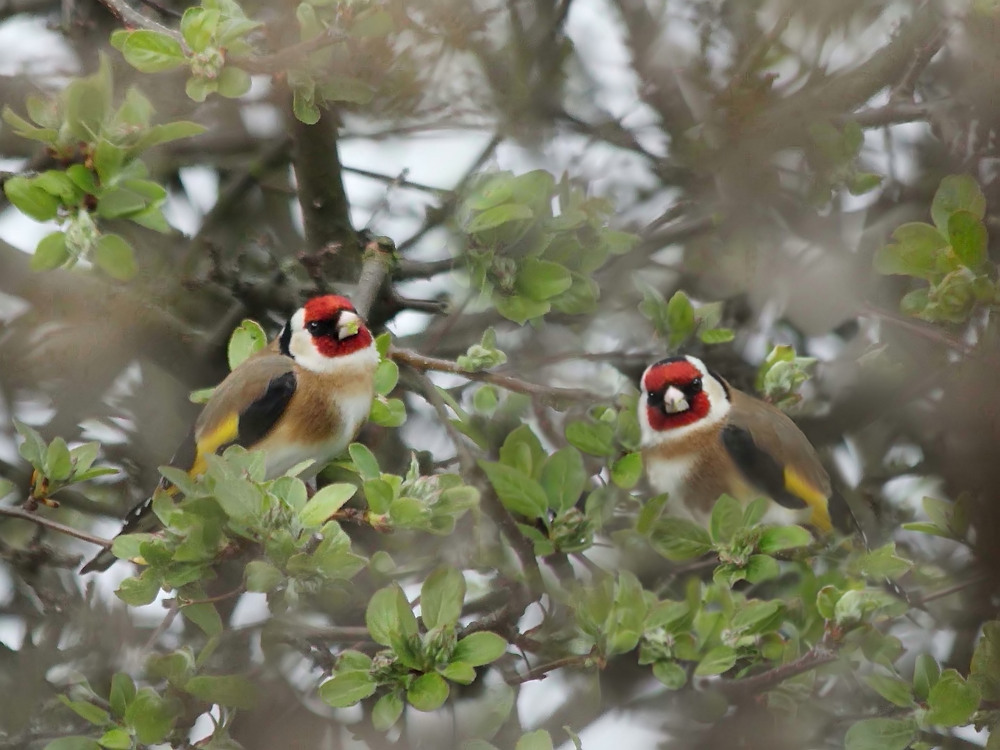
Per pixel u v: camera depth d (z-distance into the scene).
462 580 6.97
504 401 9.52
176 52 7.25
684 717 8.57
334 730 8.85
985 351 8.46
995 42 9.20
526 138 10.77
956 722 7.21
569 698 8.70
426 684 6.76
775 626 7.54
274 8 8.91
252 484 6.62
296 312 9.55
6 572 10.27
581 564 8.70
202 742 7.60
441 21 9.68
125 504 10.59
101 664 9.52
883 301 9.98
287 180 11.59
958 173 9.38
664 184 10.94
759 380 9.47
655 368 10.38
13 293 10.39
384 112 10.22
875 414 10.09
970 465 9.20
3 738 8.84
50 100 9.07
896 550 9.66
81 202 7.08
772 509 10.02
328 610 7.59
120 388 10.99
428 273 9.62
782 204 10.07
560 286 8.05
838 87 9.63
